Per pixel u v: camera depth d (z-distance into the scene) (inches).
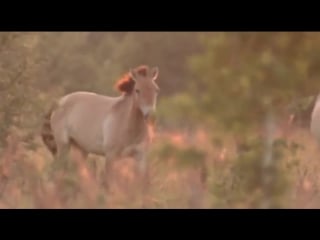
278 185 932.6
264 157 919.7
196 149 928.9
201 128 1016.9
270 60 868.6
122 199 1282.0
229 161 979.3
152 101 1547.7
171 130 2160.4
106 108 1681.8
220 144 931.3
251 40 881.5
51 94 1771.7
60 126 1786.4
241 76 877.8
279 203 941.2
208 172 1036.5
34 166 1519.4
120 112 1627.7
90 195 1305.4
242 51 884.6
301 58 874.8
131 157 1637.6
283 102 909.2
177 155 926.4
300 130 1508.4
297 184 1291.8
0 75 1549.0
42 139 1815.9
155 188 1401.3
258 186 938.1
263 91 887.1
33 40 1630.2
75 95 1795.0
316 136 1753.2
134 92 1583.4
